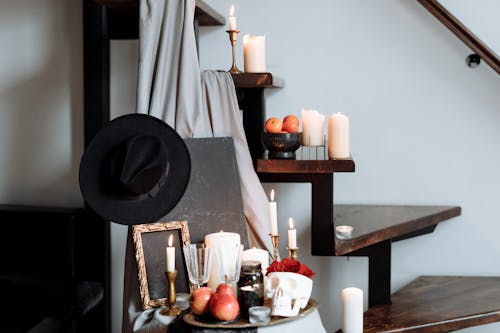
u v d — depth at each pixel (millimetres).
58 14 3176
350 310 2416
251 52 2709
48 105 3217
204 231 2420
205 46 3129
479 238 3021
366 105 3049
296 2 3061
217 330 1979
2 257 3092
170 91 2441
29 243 3064
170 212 2375
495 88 2971
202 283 2129
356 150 3070
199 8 2646
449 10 2990
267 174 2695
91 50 3074
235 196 2512
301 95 3084
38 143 3242
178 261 2297
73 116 3199
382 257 2711
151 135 2256
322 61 3061
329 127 2590
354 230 2545
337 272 3094
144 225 2254
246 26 3102
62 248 3031
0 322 2711
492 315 2541
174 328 2023
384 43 3020
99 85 3084
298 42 3072
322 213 2604
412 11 2994
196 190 2439
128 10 2736
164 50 2418
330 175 2592
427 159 3029
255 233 2605
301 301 2123
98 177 2215
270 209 2498
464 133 3000
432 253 3061
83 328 3129
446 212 2891
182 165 2299
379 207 3018
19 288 2797
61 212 3039
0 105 3264
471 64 2971
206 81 2613
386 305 2709
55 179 3236
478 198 3010
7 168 3281
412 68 3012
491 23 2961
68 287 2824
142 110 2387
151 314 2160
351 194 3096
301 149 2967
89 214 3113
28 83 3230
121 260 3205
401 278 3086
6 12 3227
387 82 3029
